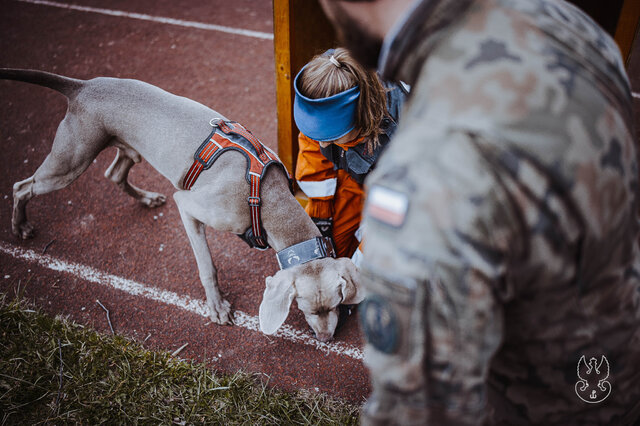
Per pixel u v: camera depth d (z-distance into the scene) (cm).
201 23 534
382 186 70
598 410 95
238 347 263
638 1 225
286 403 234
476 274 64
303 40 274
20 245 313
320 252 224
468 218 64
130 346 258
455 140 66
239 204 224
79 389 237
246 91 436
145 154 244
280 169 235
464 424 73
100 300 285
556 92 69
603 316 83
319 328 227
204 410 232
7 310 269
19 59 477
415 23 76
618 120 75
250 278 296
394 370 73
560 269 72
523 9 76
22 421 226
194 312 280
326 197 252
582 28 81
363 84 197
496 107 67
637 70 305
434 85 73
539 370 88
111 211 335
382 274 69
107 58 480
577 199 68
